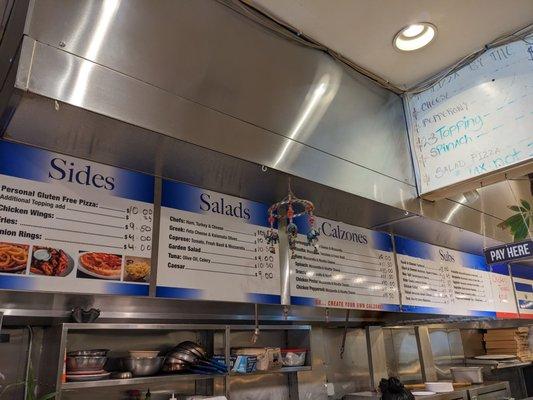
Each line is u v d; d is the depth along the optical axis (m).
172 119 1.52
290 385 2.55
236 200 2.13
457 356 3.93
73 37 1.35
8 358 1.67
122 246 1.71
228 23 1.83
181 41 1.65
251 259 2.10
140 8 1.57
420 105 2.46
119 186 1.76
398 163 2.37
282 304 2.17
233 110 1.72
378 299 2.67
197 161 1.72
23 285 1.45
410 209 2.35
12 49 1.33
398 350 3.27
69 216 1.60
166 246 1.83
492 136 2.10
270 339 2.51
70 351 1.69
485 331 4.37
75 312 1.69
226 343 1.99
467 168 2.18
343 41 2.12
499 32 2.10
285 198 2.10
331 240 2.51
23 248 1.48
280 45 2.00
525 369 4.76
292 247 2.21
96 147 1.59
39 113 1.34
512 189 3.18
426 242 3.19
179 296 1.82
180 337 2.14
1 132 1.47
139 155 1.67
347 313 2.75
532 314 4.13
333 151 2.06
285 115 1.91
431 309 3.02
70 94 1.29
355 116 2.24
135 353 1.83
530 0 1.92
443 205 2.61
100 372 1.65
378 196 2.19
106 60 1.41
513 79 2.08
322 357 2.74
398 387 2.54
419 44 2.15
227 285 1.98
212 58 1.72
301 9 1.92
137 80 1.47
